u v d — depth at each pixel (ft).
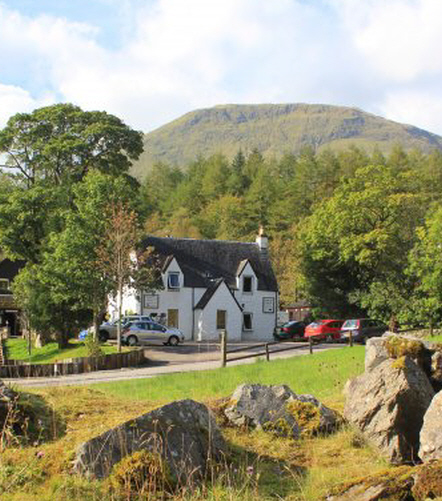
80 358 122.83
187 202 536.83
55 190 182.80
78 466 30.37
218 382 78.02
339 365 84.23
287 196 474.08
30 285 174.09
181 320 219.41
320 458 37.76
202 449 33.73
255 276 231.91
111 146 209.77
